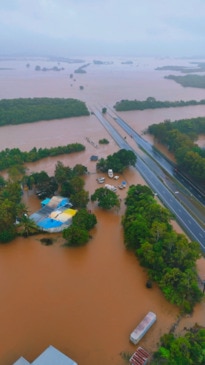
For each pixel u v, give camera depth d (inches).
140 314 3444.9
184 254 3991.1
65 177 6176.2
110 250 4500.5
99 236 4810.5
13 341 3125.0
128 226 4591.5
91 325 3302.2
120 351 3036.4
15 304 3543.3
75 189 5812.0
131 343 3110.2
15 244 4606.3
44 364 2679.6
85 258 4325.8
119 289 3784.5
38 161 7780.5
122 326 3299.7
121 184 6432.1
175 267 3909.9
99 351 3031.5
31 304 3545.8
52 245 4596.5
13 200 5280.5
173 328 3287.4
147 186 6136.8
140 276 3996.1
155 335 3208.7
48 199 5629.9
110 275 4008.4
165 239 4215.1
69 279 3929.6
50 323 3319.4
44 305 3533.5
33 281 3887.8
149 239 4303.6
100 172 7145.7
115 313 3449.8
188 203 5851.4
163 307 3545.8
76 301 3592.5
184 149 7436.0
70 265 4183.1
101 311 3472.0
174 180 6845.5
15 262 4232.3
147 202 5073.8
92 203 5792.3
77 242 4478.3
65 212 5231.3
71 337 3171.8
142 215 4783.5
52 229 4849.9
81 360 2940.5
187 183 6712.6
